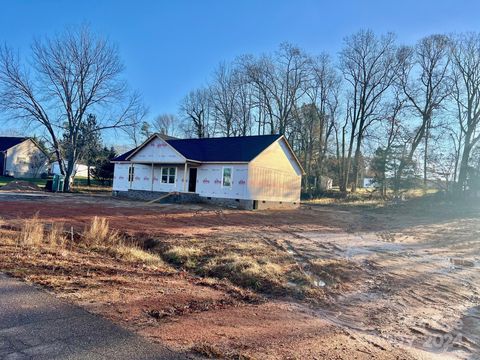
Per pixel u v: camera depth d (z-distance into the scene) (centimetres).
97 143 4516
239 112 5188
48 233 1006
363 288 775
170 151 2584
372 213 2811
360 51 4428
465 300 742
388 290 772
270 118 4878
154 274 727
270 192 2634
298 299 664
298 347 436
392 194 4122
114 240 1007
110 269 712
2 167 4856
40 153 5216
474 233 1825
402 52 4166
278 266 855
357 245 1316
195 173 2673
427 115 4028
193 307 546
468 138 3741
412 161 4153
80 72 3503
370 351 455
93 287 579
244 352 398
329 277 825
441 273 967
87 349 366
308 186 4753
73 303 496
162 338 411
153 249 1005
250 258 893
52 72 3403
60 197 2456
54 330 405
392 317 611
